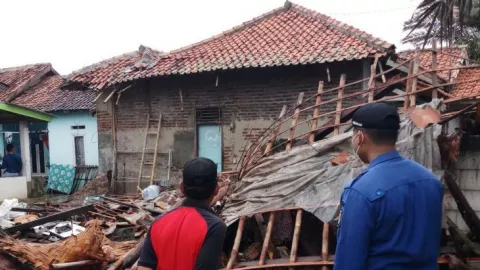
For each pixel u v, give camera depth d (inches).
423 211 69.5
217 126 428.1
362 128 76.1
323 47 364.8
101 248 183.9
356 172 156.3
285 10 494.6
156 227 84.3
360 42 354.9
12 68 856.3
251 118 404.2
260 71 394.3
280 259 154.0
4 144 628.4
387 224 67.7
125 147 481.7
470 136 151.6
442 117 149.6
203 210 85.4
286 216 178.2
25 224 251.9
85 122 653.3
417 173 72.3
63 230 261.3
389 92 221.3
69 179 630.5
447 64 418.9
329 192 159.8
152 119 459.2
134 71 443.5
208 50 444.1
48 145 695.1
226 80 413.1
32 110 494.3
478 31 454.0
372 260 69.1
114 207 310.2
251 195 182.9
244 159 238.7
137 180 473.4
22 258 185.3
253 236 188.1
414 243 67.9
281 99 389.1
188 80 432.1
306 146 182.2
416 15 312.8
